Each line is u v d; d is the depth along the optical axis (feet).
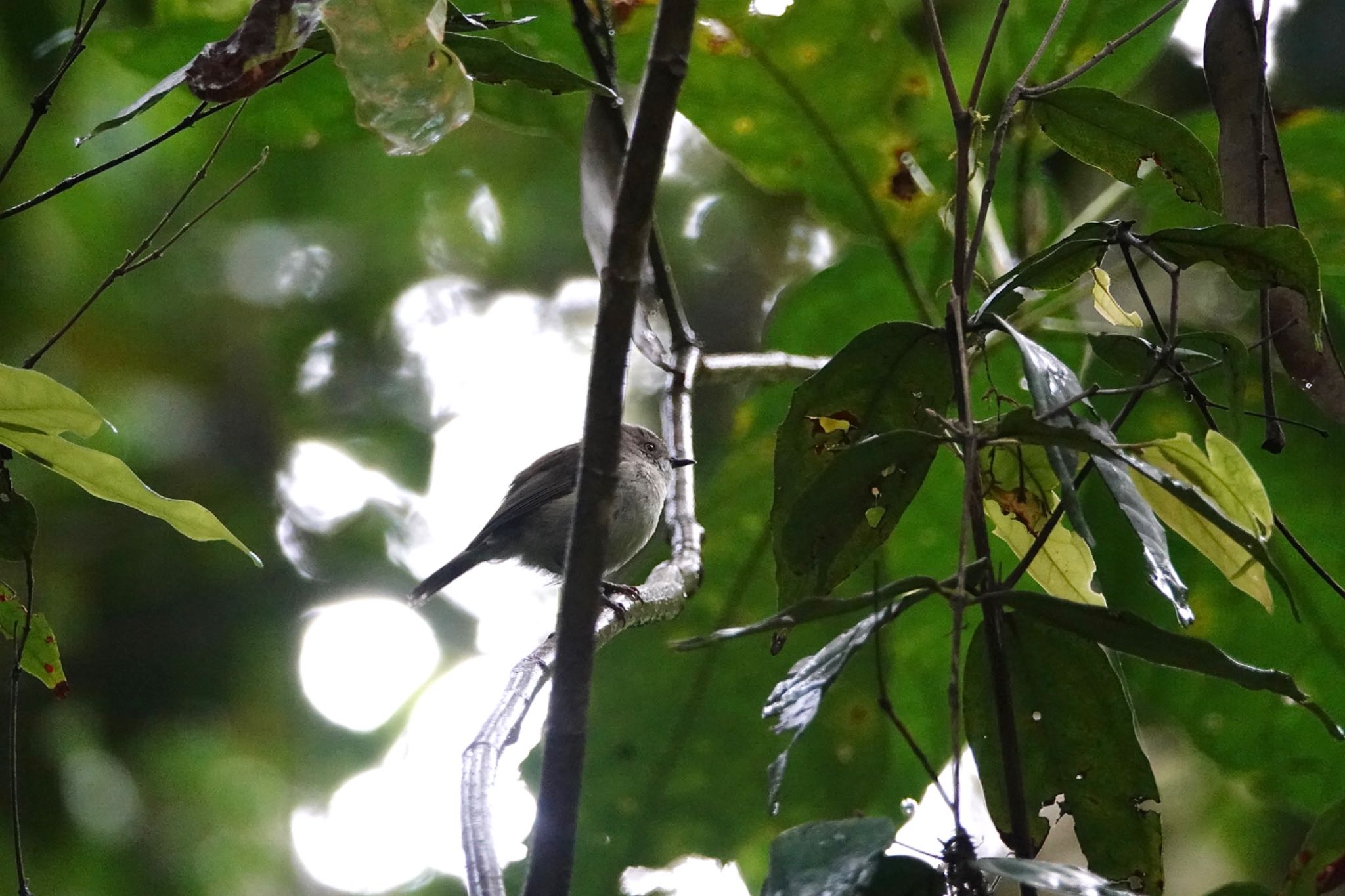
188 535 16.34
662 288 24.53
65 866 36.24
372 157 43.98
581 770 11.01
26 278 37.14
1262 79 15.12
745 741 24.47
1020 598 11.80
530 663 15.83
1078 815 14.06
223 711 40.34
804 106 23.47
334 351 45.65
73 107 35.12
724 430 43.16
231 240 43.88
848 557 14.43
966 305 13.41
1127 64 23.53
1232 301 25.67
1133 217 23.65
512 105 25.86
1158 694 21.75
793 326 26.43
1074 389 12.43
